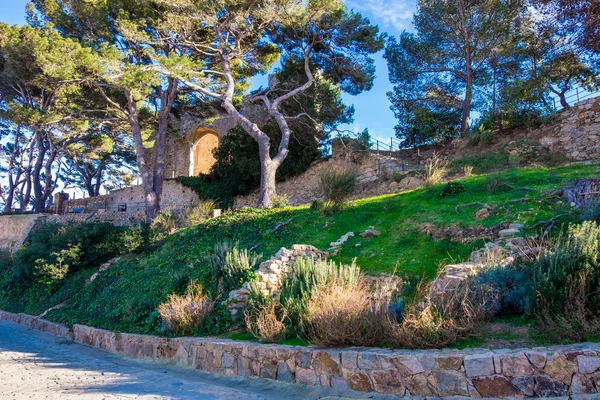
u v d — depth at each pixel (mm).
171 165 42062
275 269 10055
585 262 5883
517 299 6246
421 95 26469
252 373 7500
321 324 6805
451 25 24297
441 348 5855
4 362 10273
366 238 11883
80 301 17078
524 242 8320
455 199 12430
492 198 11609
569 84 24516
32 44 21469
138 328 11523
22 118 23906
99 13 22578
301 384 6672
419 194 13922
